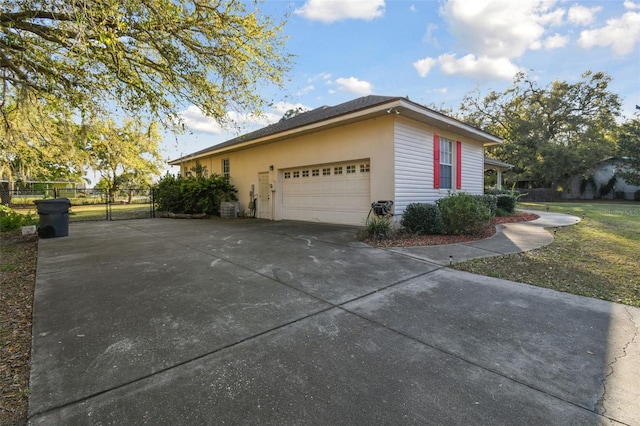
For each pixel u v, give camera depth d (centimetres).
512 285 410
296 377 215
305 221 1143
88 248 673
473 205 752
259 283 422
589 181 2914
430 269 488
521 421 173
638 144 2338
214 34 545
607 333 275
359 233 783
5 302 368
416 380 211
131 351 249
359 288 401
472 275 456
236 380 212
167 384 207
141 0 448
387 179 854
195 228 1013
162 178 1638
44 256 594
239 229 966
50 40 502
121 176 2166
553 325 292
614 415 177
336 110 1090
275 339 269
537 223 1020
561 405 186
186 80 599
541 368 224
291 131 1052
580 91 2761
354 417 177
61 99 611
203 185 1434
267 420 174
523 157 2755
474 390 200
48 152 969
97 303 351
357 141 930
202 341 265
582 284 411
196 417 177
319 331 283
